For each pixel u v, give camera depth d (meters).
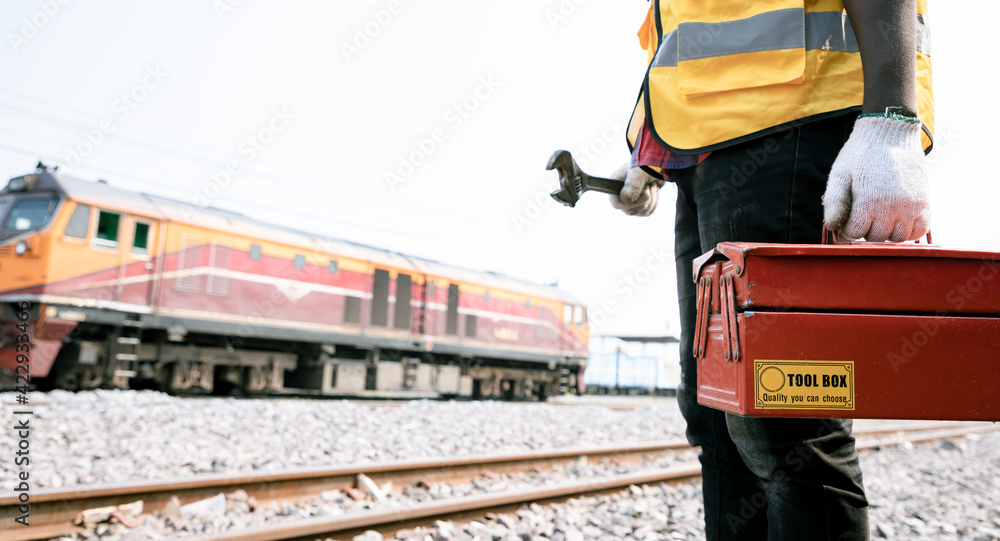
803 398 0.83
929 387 0.82
